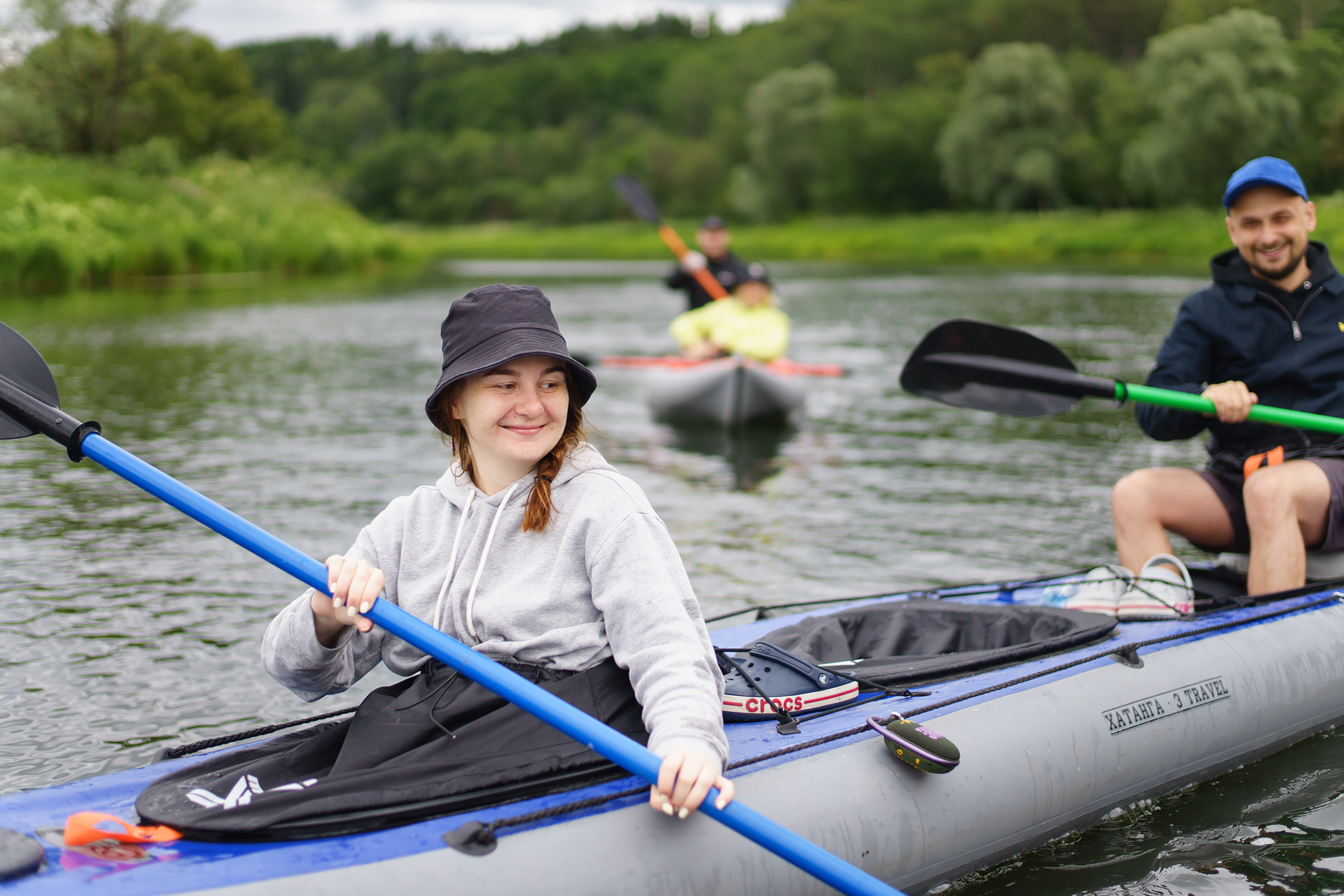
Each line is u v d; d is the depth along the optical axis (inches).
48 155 973.8
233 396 336.8
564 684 73.0
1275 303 130.0
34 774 106.2
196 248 907.4
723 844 73.5
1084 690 98.0
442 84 4598.9
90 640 140.4
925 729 82.9
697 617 74.1
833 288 841.5
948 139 1859.0
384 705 76.4
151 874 63.1
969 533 190.9
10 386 79.0
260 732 87.5
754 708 87.2
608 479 75.4
